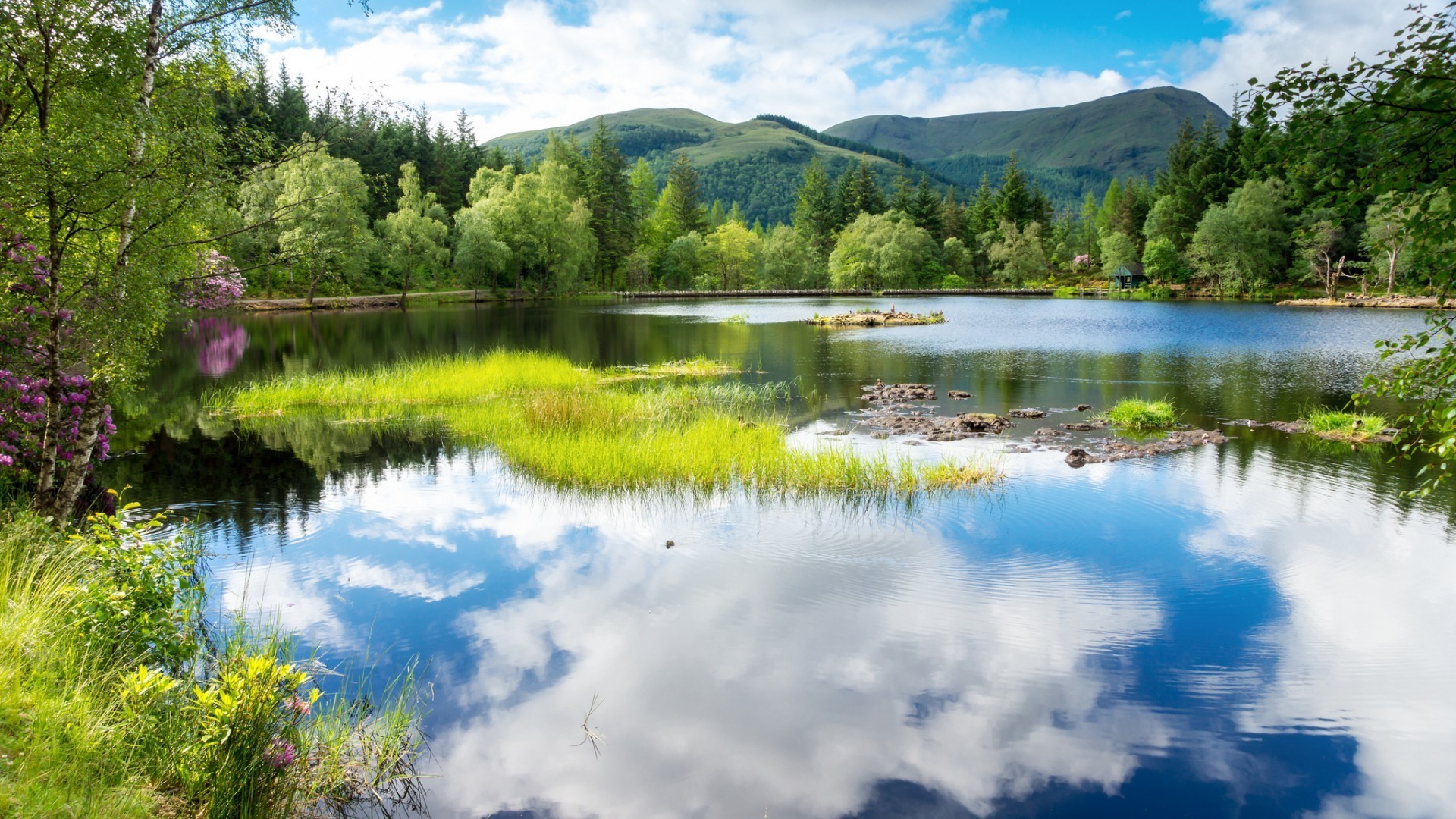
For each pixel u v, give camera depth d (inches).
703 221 4808.1
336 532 411.2
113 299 318.7
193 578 328.8
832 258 4266.7
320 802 195.2
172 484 508.1
